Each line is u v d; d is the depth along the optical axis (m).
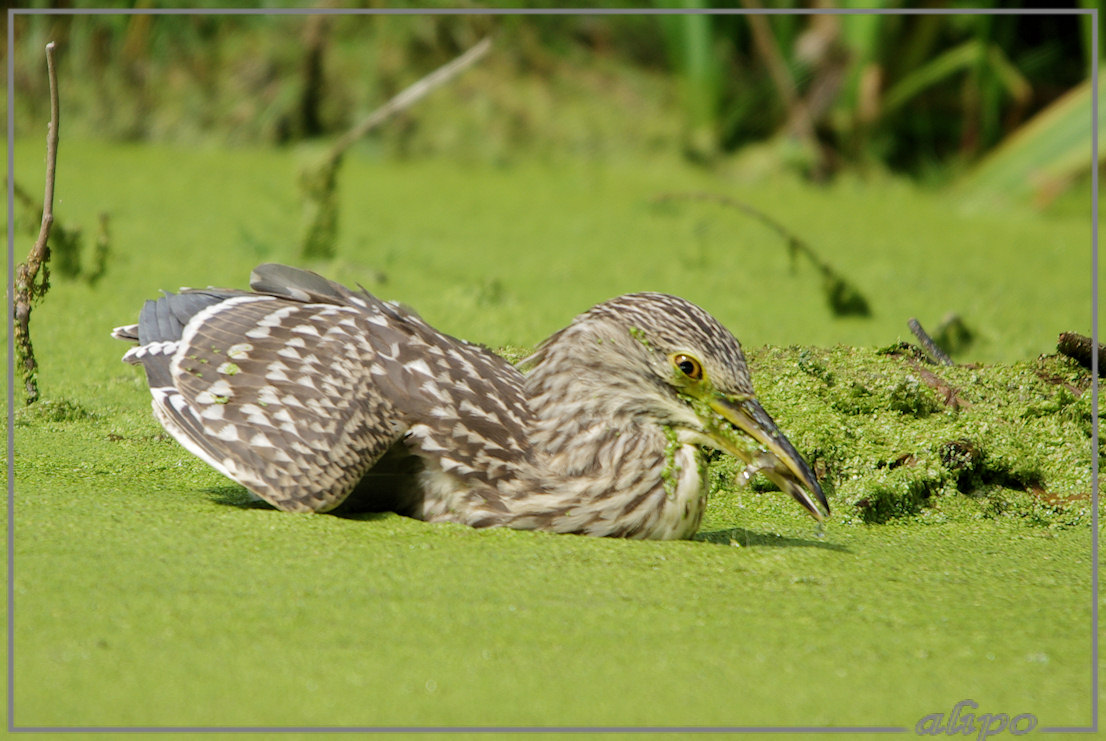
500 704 6.16
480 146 25.78
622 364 8.81
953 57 25.53
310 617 7.04
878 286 18.67
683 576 8.06
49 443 10.73
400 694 6.22
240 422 8.71
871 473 10.51
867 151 26.36
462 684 6.34
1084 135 25.14
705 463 9.02
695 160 26.22
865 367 12.03
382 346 9.09
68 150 23.69
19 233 17.00
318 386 8.80
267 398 8.78
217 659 6.49
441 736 5.86
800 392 11.43
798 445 10.60
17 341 11.55
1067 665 6.88
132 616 6.93
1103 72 25.23
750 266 19.53
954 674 6.71
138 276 16.34
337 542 8.21
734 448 8.81
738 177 25.94
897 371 11.88
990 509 10.46
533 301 16.45
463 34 26.69
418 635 6.88
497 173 25.14
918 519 10.26
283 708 6.04
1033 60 27.23
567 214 22.34
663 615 7.35
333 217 18.14
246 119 25.55
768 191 25.16
